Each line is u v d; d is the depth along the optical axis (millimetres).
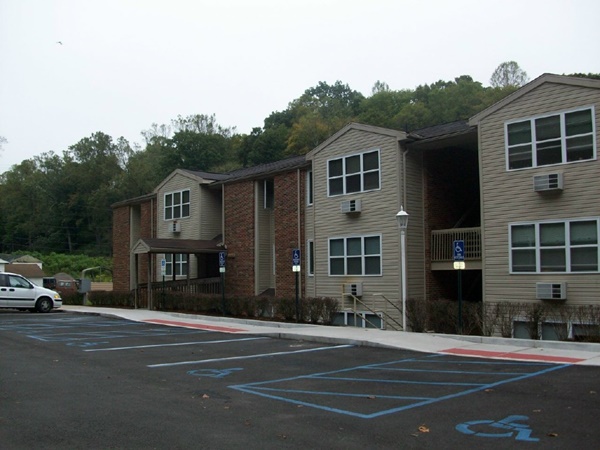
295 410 7824
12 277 26844
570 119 16422
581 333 14445
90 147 99500
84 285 34719
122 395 8852
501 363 11586
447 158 22312
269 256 27719
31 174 100812
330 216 23094
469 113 61281
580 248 16031
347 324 22000
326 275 23109
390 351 13727
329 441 6375
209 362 12156
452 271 21906
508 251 17438
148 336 17172
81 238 89625
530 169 17125
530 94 17297
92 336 17141
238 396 8750
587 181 15992
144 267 35719
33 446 6207
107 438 6512
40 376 10492
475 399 8352
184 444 6273
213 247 28938
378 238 21266
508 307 15461
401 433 6660
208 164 76312
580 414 7391
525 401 8164
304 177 25000
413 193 21094
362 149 22078
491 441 6316
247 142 74438
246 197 28047
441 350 13453
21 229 93875
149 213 35250
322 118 75312
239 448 6129
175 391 9148
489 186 18047
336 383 9734
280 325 19703
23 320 23031
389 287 20734
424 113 63750
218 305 24094
